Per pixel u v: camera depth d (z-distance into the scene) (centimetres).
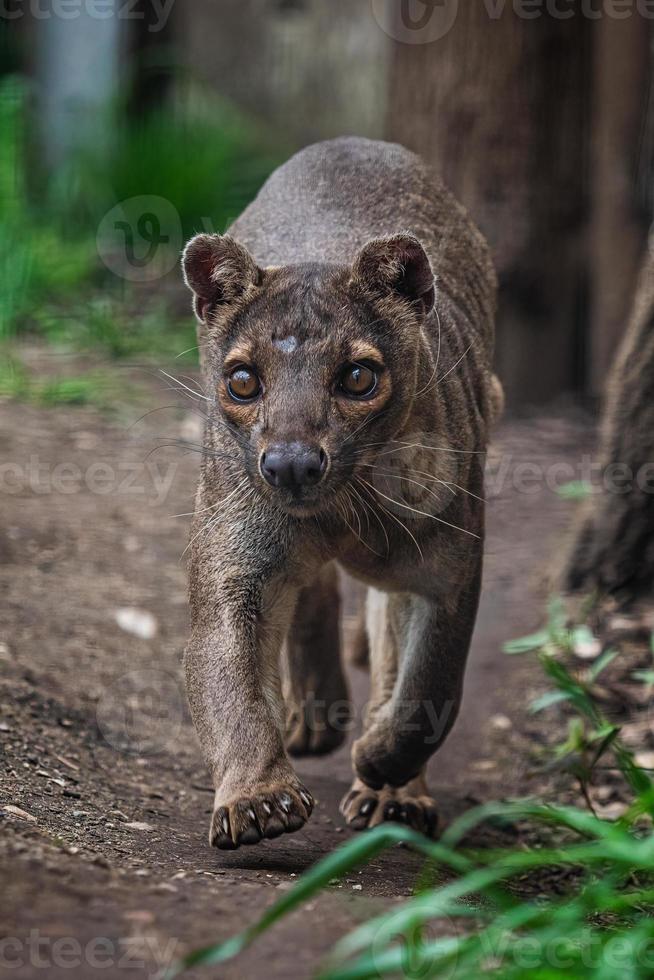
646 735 966
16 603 1125
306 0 3058
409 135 1691
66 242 2158
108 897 532
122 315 1953
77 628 1103
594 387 1722
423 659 792
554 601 1058
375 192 898
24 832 634
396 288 721
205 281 740
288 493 674
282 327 698
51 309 1956
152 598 1194
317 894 565
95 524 1323
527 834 882
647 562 1118
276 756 677
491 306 991
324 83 3045
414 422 743
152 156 2231
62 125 2364
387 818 843
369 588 916
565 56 1653
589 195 1702
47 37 2375
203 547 739
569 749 848
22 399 1642
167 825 770
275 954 497
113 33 2386
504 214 1669
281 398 680
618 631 1088
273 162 2628
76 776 817
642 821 830
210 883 573
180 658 1095
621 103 1659
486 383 891
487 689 1086
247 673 702
